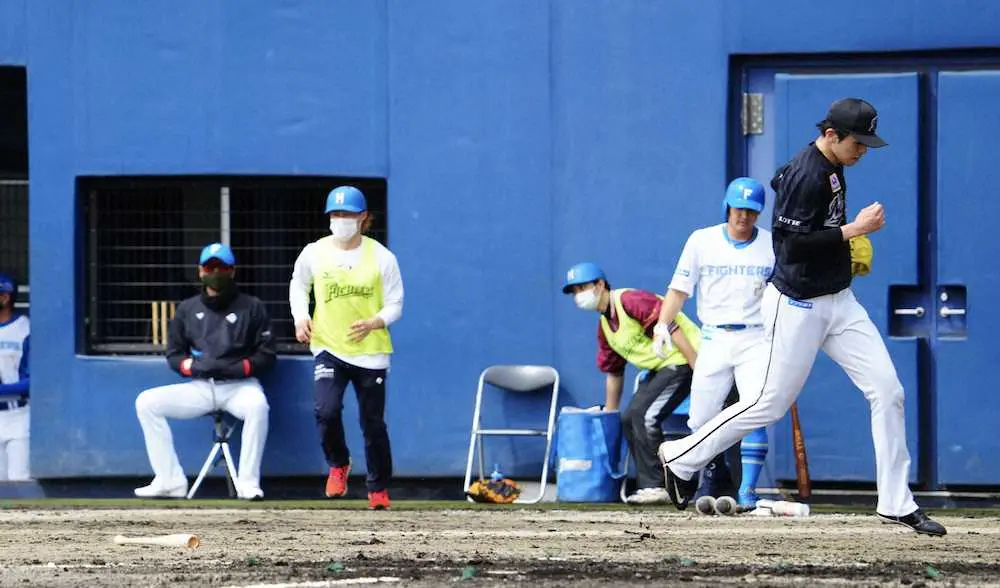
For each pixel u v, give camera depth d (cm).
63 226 4462
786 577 2417
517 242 4394
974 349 4197
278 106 4434
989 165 4212
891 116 4238
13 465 4544
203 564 2655
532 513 3803
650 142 4350
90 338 4516
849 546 2928
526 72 4388
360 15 4419
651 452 4019
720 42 4312
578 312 4375
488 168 4400
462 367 4409
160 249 4538
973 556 2744
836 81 4269
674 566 2578
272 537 3156
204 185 4525
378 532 3269
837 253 2814
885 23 4244
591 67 4366
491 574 2464
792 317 2842
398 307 3900
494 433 4338
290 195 4541
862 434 4212
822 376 4228
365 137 4422
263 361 4328
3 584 2392
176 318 4353
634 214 4356
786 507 3731
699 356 3628
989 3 4209
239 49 4438
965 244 4216
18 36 4462
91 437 4444
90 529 3362
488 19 4394
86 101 4459
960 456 4194
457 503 4234
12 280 4603
